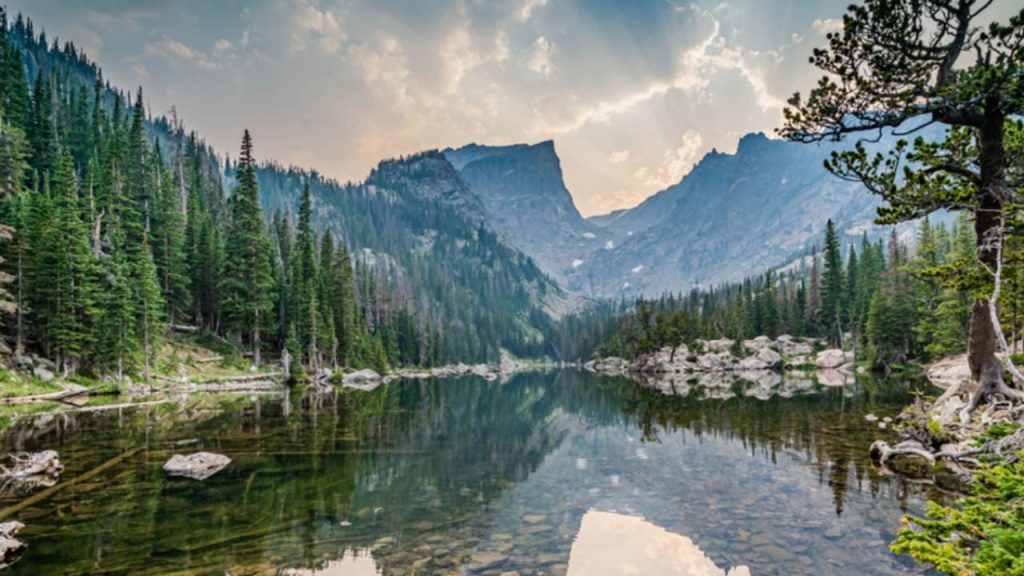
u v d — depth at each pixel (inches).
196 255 2659.9
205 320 2733.8
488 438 952.9
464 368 5546.3
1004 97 498.3
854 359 2940.5
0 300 1438.2
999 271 350.6
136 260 2225.6
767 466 655.8
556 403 1718.8
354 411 1320.1
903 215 549.3
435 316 7101.4
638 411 1359.5
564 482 623.5
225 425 992.2
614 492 578.6
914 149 555.5
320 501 516.4
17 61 2913.4
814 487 544.4
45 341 1691.7
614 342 6176.2
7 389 1398.9
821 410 1161.4
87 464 647.1
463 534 437.4
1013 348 1152.8
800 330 4015.8
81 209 2167.8
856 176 566.6
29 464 606.9
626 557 387.2
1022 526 224.2
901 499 485.4
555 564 377.4
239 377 2204.7
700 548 403.2
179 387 1899.6
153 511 468.1
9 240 1587.1
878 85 532.4
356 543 409.4
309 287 2861.7
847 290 3740.2
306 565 363.9
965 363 1872.5
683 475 642.8
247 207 2610.7
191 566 353.1
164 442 799.1
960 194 516.4
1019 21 464.1
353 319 3344.0
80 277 1697.8
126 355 1771.7
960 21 508.1
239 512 471.2
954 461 606.5
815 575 343.3
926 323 2288.4
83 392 1574.8
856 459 658.2
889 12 506.9
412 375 3973.9
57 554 368.5
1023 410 559.2
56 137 3110.2
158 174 3127.5
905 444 647.1
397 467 677.3
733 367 3747.5
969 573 214.2
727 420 1077.1
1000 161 527.5
